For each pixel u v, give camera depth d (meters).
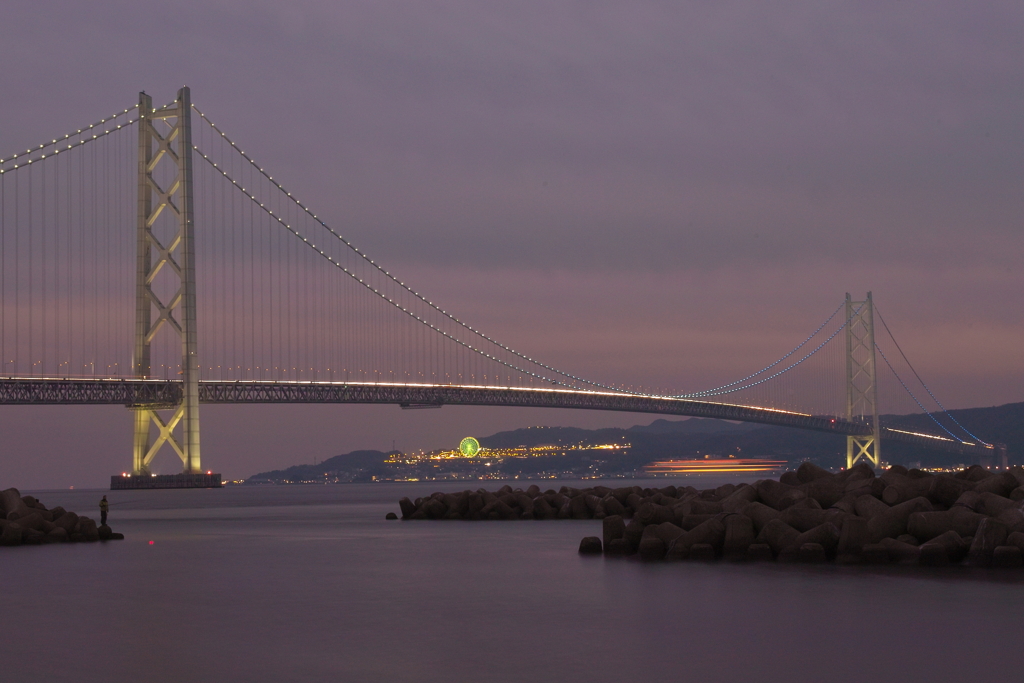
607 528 28.72
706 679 14.51
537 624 18.38
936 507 25.89
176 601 21.33
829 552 25.08
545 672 14.96
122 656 16.11
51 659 15.96
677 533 27.12
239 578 25.08
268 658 15.91
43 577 25.45
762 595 20.45
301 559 29.58
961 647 16.08
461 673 14.95
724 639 16.86
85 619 19.25
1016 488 25.75
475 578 24.55
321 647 16.66
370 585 23.59
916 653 15.76
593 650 16.27
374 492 150.50
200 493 126.56
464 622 18.69
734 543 25.98
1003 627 17.41
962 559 23.94
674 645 16.50
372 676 14.82
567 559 27.94
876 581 21.73
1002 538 23.38
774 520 25.84
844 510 25.95
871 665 15.10
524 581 23.78
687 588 21.53
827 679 14.45
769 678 14.52
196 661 15.76
